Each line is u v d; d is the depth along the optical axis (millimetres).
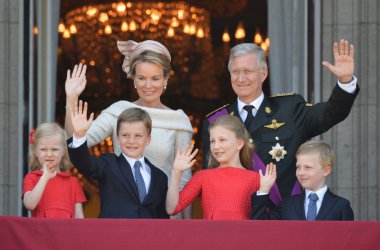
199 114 45562
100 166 22234
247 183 22125
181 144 24141
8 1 27984
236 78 23422
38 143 22484
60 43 41844
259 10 43875
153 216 22297
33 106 27969
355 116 28188
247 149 22484
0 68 27766
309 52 28500
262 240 20094
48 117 28156
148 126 22531
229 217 21812
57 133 22531
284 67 28797
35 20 28156
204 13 44312
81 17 42156
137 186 22312
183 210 24172
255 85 23453
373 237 20094
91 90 43250
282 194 23000
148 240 20047
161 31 44000
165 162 23922
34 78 28062
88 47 42844
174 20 43812
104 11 42750
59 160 22562
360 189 28078
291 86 28734
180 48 45125
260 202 21703
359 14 28516
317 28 28516
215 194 22062
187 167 21891
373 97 28172
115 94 43219
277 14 28875
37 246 20031
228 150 22266
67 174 22828
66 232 20047
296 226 20141
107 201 22172
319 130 23250
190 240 20078
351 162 28109
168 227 20078
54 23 28578
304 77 28547
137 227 20078
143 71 23578
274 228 20125
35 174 22547
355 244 20094
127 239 20047
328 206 22125
